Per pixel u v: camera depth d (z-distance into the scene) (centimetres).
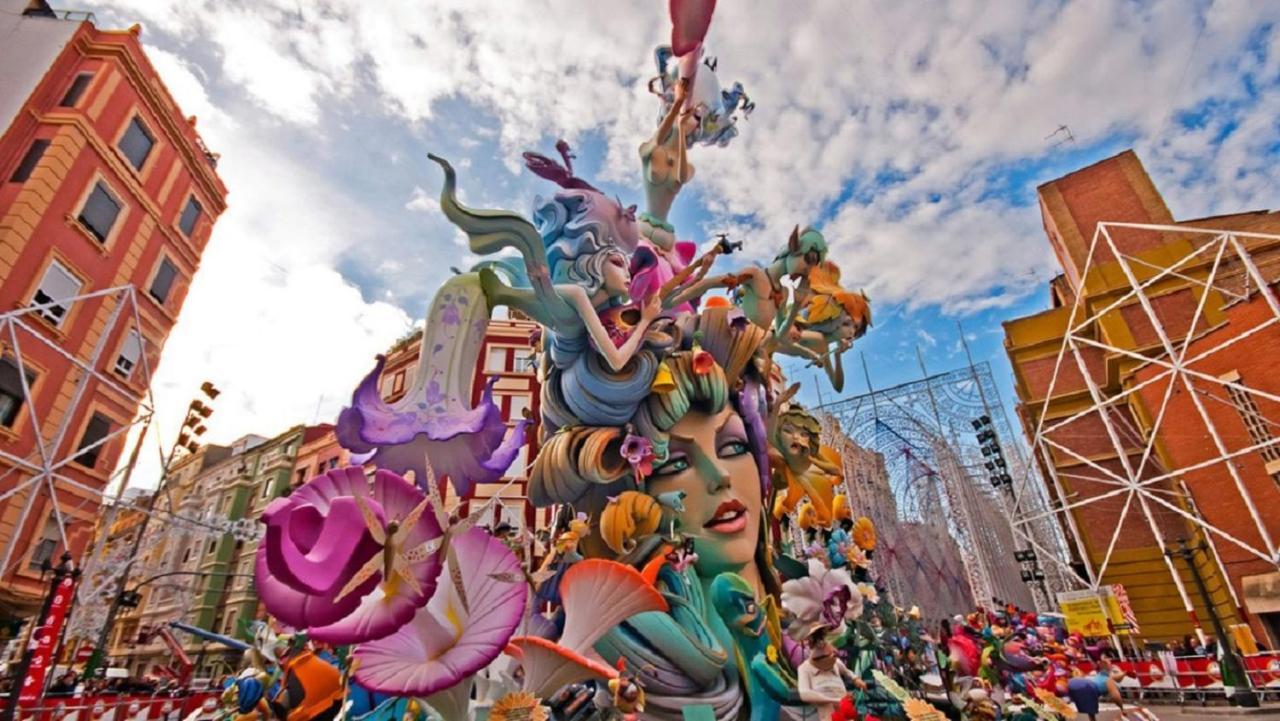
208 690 1510
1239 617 2120
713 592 668
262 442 4938
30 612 2059
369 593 336
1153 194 3134
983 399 3716
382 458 593
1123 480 2286
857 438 3638
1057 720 753
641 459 698
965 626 832
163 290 2625
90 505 2303
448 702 400
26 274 2061
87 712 1223
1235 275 2644
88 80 2339
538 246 684
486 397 634
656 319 770
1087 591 2158
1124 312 2842
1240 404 2172
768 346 864
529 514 2483
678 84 989
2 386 2008
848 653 730
